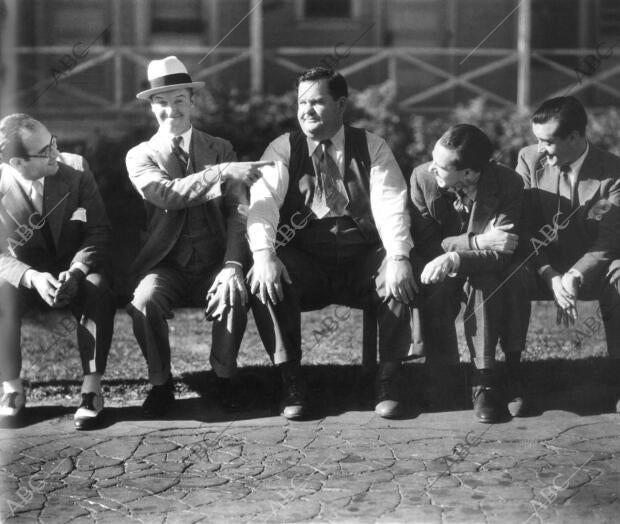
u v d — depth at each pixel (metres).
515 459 4.18
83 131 9.77
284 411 4.69
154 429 4.59
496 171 4.79
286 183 4.87
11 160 4.69
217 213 4.92
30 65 10.44
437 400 4.91
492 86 11.39
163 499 3.87
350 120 9.12
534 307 6.74
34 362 5.64
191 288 4.96
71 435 4.53
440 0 11.40
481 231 4.78
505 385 4.93
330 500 3.83
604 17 11.38
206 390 5.14
